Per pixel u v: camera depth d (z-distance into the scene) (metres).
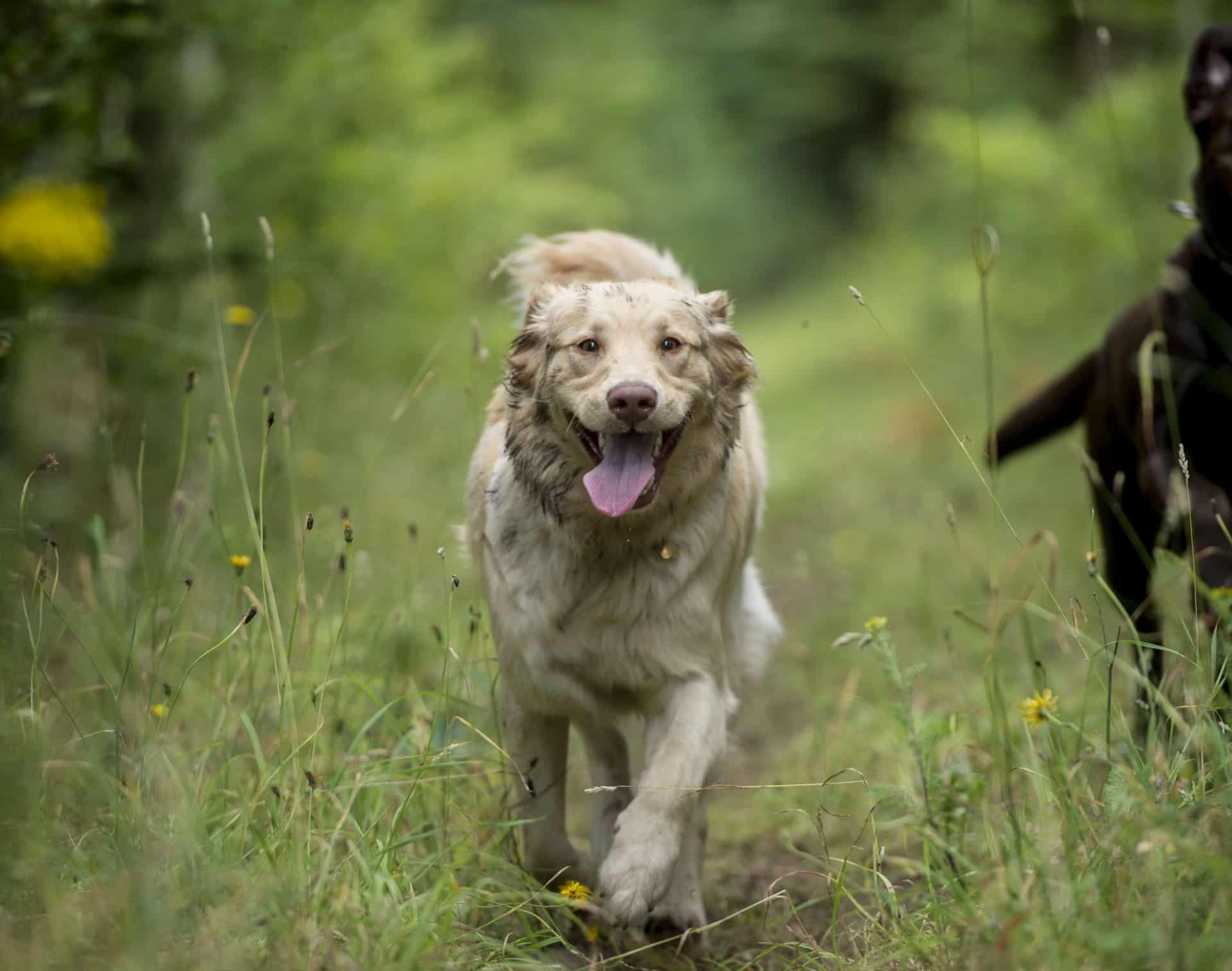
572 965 4.95
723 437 5.33
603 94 26.27
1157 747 4.57
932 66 30.27
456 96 16.48
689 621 5.20
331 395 12.20
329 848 4.39
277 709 6.01
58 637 5.50
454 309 14.81
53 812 4.70
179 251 9.88
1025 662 7.69
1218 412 6.29
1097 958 3.65
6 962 3.70
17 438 8.98
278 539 8.66
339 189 13.55
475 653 6.62
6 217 8.20
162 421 9.61
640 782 5.05
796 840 6.28
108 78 8.91
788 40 39.34
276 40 11.91
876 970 4.39
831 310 29.70
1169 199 16.23
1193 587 5.98
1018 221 18.95
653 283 5.34
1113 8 16.83
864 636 5.04
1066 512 12.16
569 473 5.15
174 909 4.04
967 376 18.59
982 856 4.94
